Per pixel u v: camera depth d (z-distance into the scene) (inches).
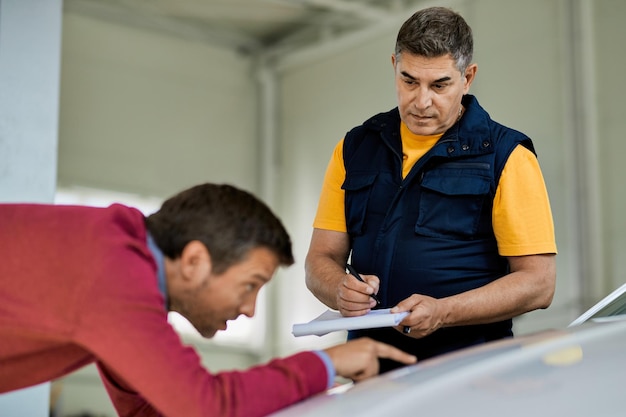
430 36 71.6
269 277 53.6
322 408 46.3
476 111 76.9
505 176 73.9
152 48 406.3
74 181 378.0
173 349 48.6
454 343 74.1
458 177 74.8
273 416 47.7
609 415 40.4
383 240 77.0
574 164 302.0
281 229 53.6
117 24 397.1
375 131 81.3
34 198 111.0
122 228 52.0
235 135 428.1
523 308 71.6
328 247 82.7
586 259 296.4
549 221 73.8
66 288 49.2
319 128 410.3
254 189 430.6
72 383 369.7
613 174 293.3
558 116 308.0
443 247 75.1
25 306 49.4
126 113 396.2
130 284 48.9
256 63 435.5
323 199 84.2
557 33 310.5
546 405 41.9
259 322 415.2
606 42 298.0
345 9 383.6
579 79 302.4
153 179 400.5
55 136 113.5
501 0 329.1
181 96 413.7
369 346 54.0
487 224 75.4
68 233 50.9
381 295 76.4
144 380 48.2
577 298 296.2
